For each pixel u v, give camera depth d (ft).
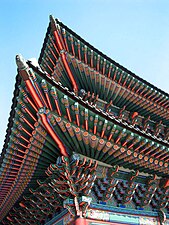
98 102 54.49
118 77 53.93
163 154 40.52
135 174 40.34
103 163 38.70
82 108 33.35
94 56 50.65
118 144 37.40
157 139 38.83
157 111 60.64
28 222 46.73
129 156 38.40
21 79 31.63
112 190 37.86
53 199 38.29
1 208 48.70
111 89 54.54
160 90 58.29
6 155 37.09
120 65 53.06
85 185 34.86
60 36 47.50
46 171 36.55
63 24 48.39
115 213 38.09
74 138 34.50
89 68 51.01
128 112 59.00
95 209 36.45
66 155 34.78
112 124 35.35
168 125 64.80
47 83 31.37
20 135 35.12
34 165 37.47
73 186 34.78
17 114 33.73
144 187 42.96
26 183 40.50
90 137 34.96
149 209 43.11
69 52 48.88
